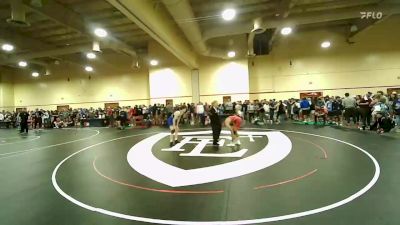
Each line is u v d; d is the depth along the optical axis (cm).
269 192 454
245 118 1695
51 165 719
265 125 1489
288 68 1900
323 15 1177
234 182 516
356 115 1273
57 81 2406
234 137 891
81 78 2336
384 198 407
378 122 1054
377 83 1755
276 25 1229
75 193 484
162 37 1094
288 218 354
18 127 2186
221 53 1728
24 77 2502
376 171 545
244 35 1902
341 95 1812
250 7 1238
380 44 1742
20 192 501
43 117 2045
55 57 1883
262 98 1947
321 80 1845
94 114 2073
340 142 877
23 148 1034
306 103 1533
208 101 1972
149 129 1550
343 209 374
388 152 703
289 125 1450
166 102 2023
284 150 789
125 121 1733
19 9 867
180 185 510
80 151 913
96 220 368
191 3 1155
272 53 1923
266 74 1939
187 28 1077
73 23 1144
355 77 1788
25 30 1461
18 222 372
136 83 2200
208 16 1287
